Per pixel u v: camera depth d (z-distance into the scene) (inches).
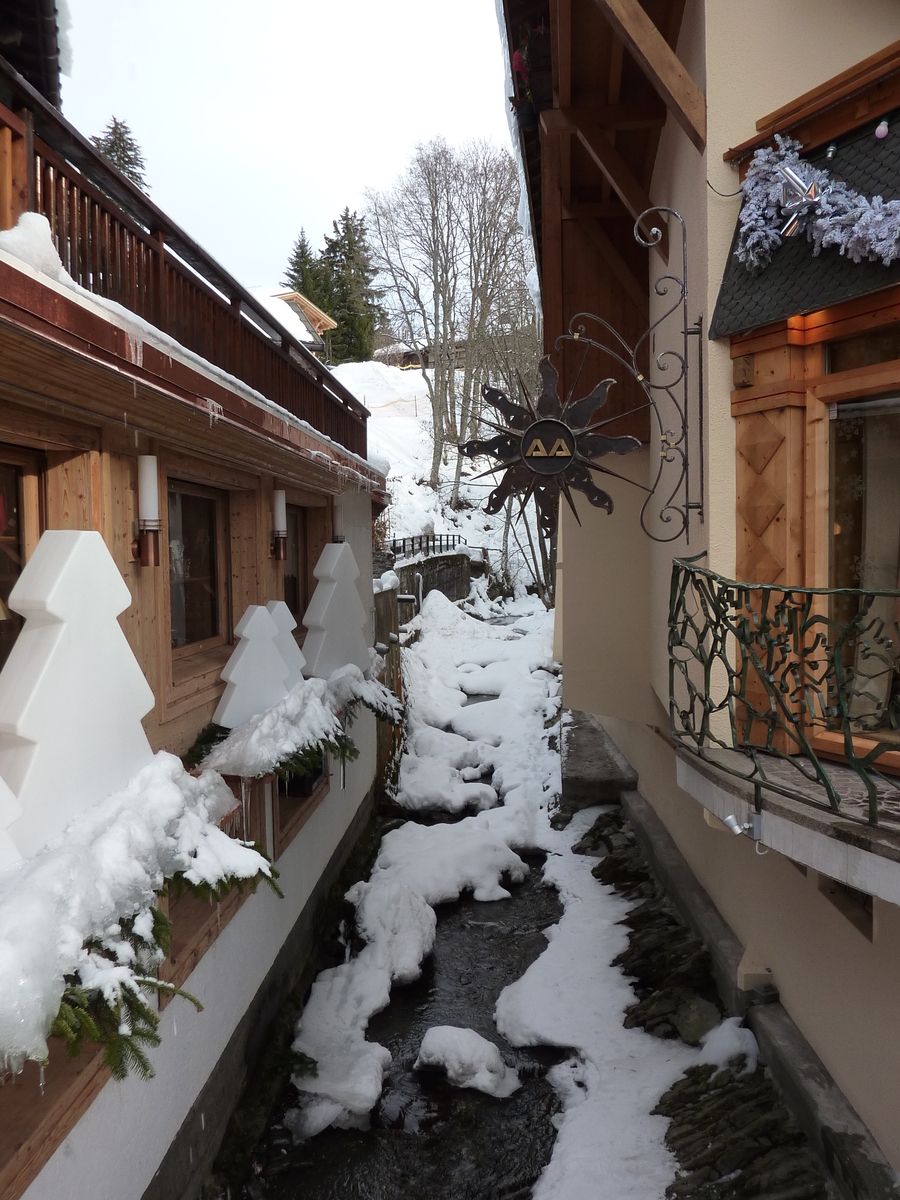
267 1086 223.5
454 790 474.3
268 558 272.5
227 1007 203.9
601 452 182.4
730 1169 178.1
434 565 1072.2
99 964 110.3
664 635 258.1
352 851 377.7
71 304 113.4
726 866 267.1
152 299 181.5
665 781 356.8
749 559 169.2
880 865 109.0
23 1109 119.5
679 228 213.2
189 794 156.7
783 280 157.1
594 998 264.4
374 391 1987.0
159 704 192.4
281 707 214.2
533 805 457.4
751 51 167.3
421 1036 261.3
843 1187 161.0
